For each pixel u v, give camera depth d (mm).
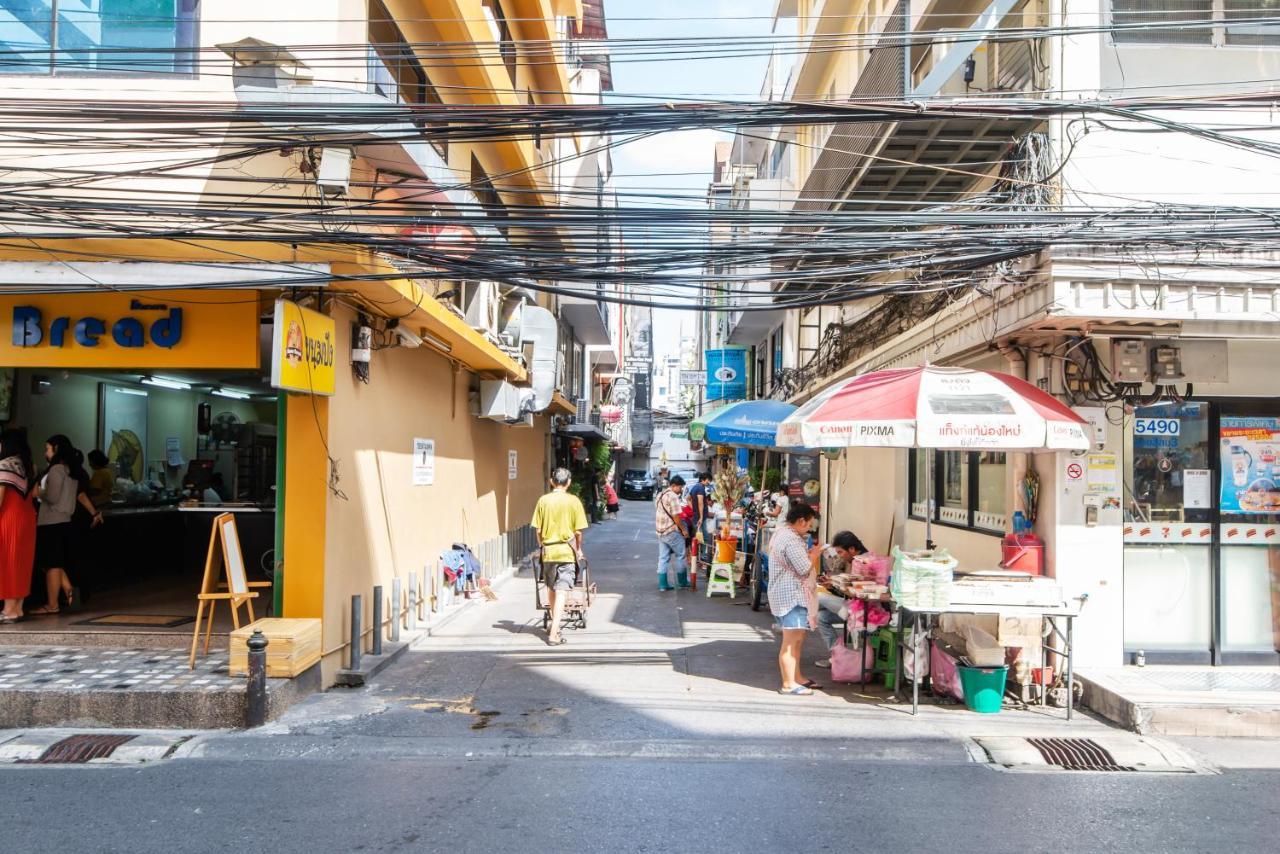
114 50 7305
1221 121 7871
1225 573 8359
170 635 8266
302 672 7555
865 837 4922
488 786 5719
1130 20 8023
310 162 7555
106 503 10859
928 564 7254
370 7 9016
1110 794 5633
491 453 16859
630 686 8250
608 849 4742
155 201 7172
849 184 10805
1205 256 7242
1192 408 8414
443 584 12109
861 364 13742
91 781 5750
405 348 10664
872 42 12125
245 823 5062
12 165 7652
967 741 6680
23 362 7844
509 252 8133
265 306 7957
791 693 7992
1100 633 7949
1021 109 6688
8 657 7871
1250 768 6164
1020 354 8383
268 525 10992
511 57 17312
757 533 12766
